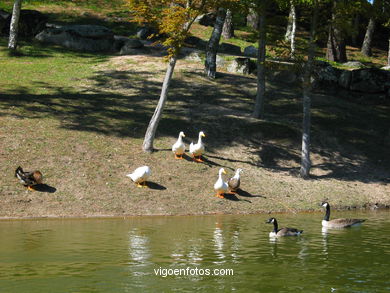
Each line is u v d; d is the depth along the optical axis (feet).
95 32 139.13
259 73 100.68
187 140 87.97
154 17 75.61
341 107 117.91
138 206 64.49
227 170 78.69
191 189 70.85
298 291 31.78
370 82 129.18
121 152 77.82
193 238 47.88
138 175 67.82
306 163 81.87
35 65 120.26
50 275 34.68
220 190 69.10
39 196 63.57
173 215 63.05
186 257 40.09
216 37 123.24
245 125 96.99
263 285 33.04
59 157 72.79
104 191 66.74
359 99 128.77
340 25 80.53
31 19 143.95
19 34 140.56
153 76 119.24
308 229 54.75
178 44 76.23
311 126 103.50
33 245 43.70
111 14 169.48
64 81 111.14
